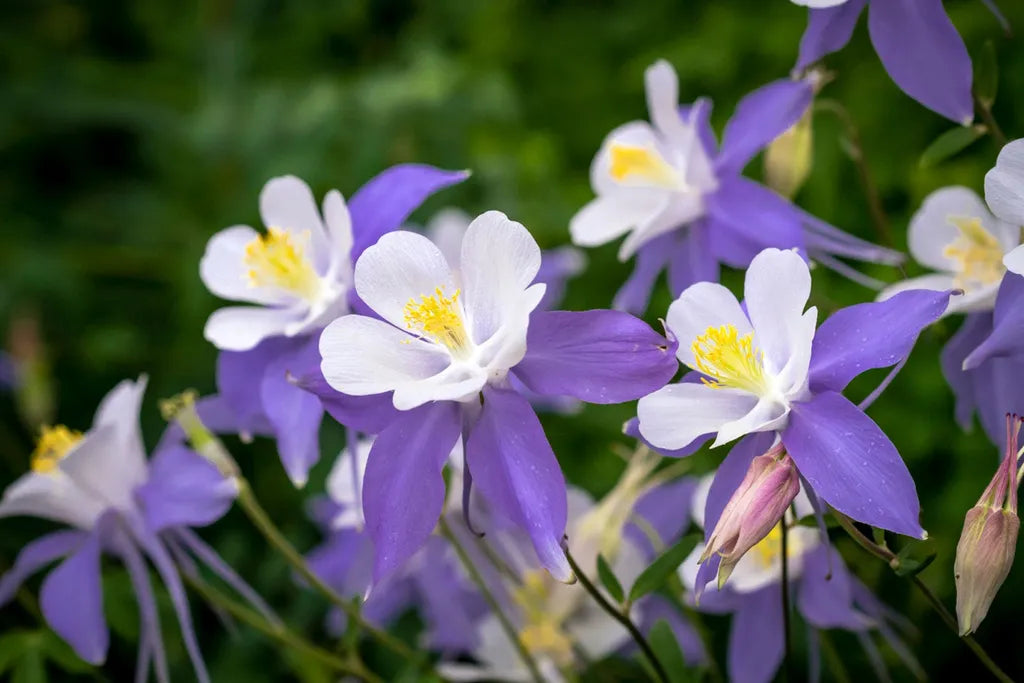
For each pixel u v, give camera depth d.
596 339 0.46
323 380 0.47
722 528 0.45
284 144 0.98
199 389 0.92
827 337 0.46
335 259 0.52
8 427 0.91
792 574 0.53
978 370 0.51
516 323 0.46
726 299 0.47
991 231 0.52
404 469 0.46
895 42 0.50
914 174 0.77
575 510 0.57
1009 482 0.45
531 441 0.46
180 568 0.58
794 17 0.91
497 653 0.58
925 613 0.64
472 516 0.57
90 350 0.97
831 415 0.45
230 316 0.53
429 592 0.58
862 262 0.76
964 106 0.50
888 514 0.44
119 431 0.56
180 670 0.69
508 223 0.46
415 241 0.47
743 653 0.54
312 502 0.64
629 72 1.00
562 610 0.57
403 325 0.47
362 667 0.57
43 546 0.56
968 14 0.80
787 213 0.52
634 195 0.55
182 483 0.54
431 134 0.96
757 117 0.53
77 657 0.57
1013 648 0.63
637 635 0.50
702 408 0.46
